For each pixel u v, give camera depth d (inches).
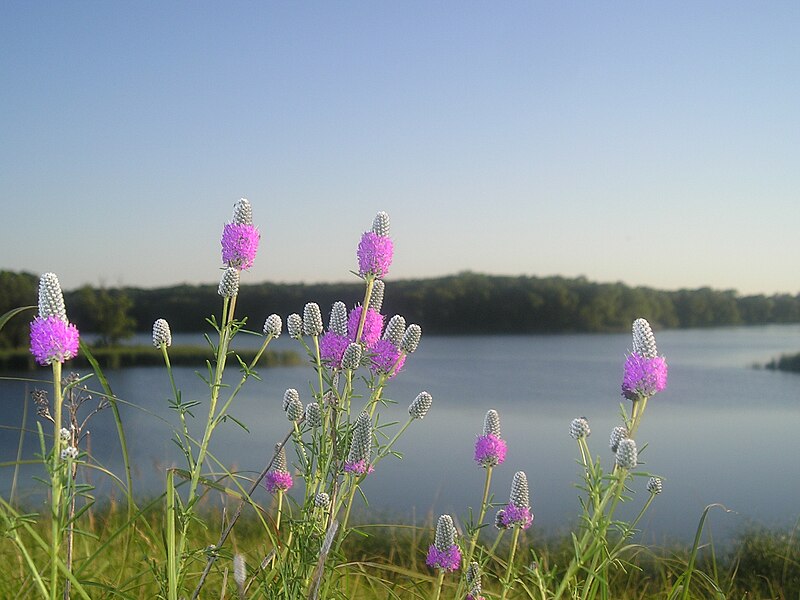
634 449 99.0
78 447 102.2
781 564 318.0
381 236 110.0
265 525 107.0
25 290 1929.1
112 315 2610.7
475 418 1728.6
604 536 100.7
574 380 2955.2
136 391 1644.9
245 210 107.3
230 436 986.7
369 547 234.8
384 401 110.5
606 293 5290.4
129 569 137.7
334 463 104.4
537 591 120.4
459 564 121.1
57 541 87.5
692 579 195.9
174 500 99.8
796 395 2610.7
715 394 2635.3
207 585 130.2
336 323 111.7
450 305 4896.7
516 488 120.5
